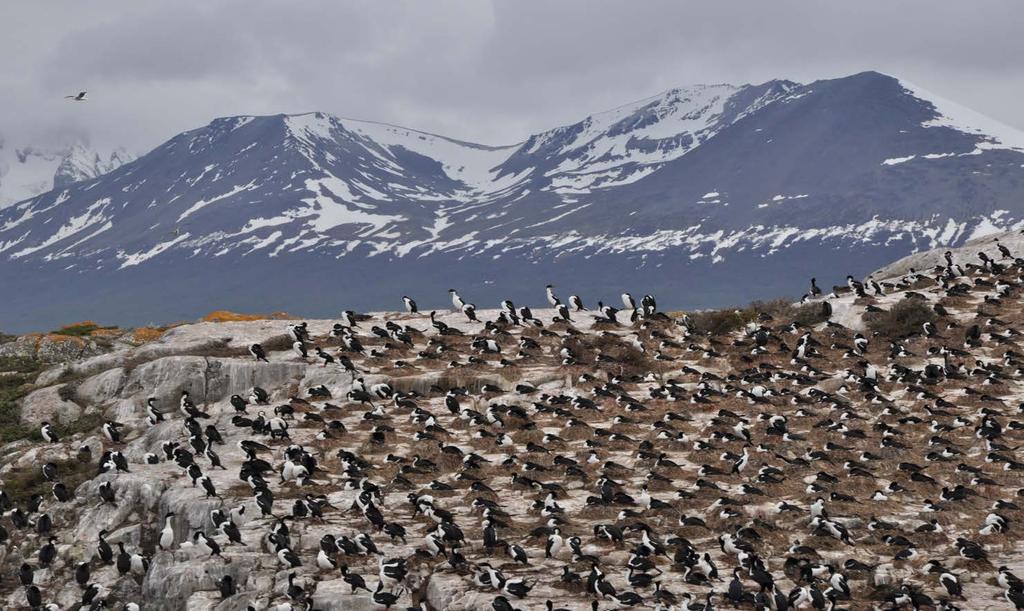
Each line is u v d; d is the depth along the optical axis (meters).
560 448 52.16
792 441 50.75
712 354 64.19
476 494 46.81
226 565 43.22
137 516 50.84
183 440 56.12
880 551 40.31
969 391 54.72
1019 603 35.22
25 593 47.88
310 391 60.38
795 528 42.28
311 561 43.03
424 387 61.97
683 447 51.28
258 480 47.91
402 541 43.50
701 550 41.06
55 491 52.28
